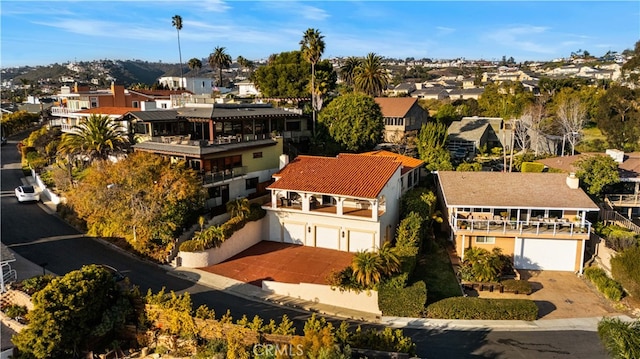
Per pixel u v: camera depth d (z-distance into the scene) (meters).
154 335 22.98
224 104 49.81
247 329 20.98
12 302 25.12
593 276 31.94
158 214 34.03
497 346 23.56
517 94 91.06
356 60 87.44
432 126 53.62
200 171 39.34
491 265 30.84
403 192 42.84
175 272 32.38
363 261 27.72
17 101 147.00
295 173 39.91
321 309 27.69
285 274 32.09
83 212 37.22
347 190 35.47
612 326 18.52
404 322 26.20
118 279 29.97
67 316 21.11
